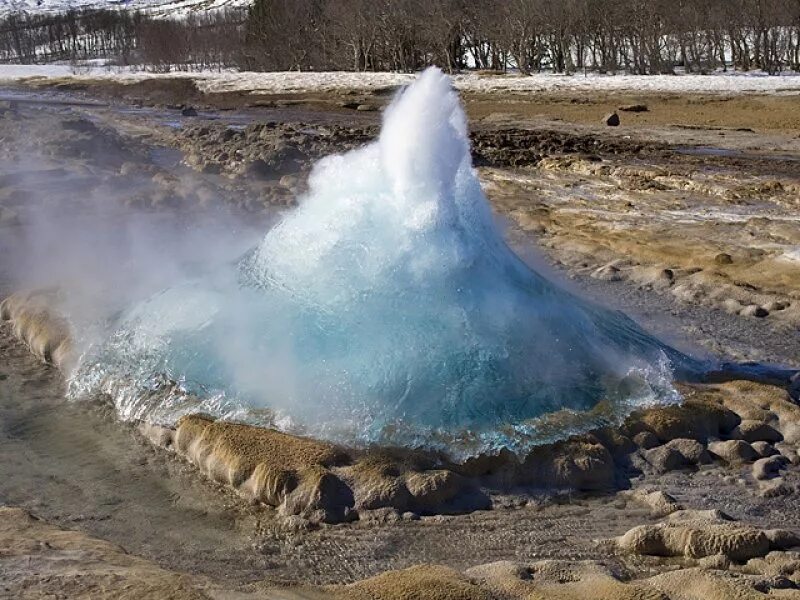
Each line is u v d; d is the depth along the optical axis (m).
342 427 5.77
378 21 43.41
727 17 40.53
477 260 6.54
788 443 6.11
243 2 99.12
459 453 5.57
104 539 4.95
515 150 18.39
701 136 21.22
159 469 5.75
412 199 6.68
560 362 6.35
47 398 6.78
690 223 12.36
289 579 4.64
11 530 4.82
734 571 4.64
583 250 10.81
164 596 4.00
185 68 54.25
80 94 35.06
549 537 5.04
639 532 4.90
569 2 41.62
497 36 42.34
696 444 5.93
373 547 4.94
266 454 5.49
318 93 33.38
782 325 8.45
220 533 5.08
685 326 8.38
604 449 5.71
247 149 17.23
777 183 14.73
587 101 27.97
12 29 80.69
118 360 6.84
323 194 7.11
